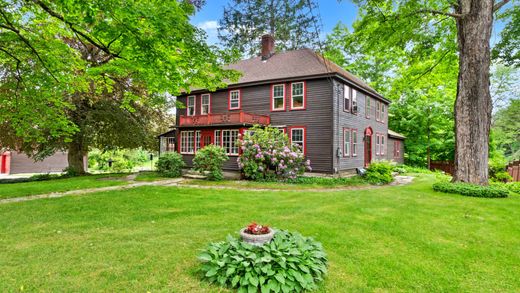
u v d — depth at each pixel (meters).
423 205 7.54
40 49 8.28
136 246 4.42
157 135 19.89
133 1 5.92
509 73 27.80
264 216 6.42
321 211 6.89
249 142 13.39
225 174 15.46
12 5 7.63
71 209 6.96
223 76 9.78
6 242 4.58
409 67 17.11
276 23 19.34
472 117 9.58
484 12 9.41
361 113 18.12
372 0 11.44
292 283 3.11
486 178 9.55
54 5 7.22
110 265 3.73
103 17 6.46
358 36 12.98
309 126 15.14
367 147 19.14
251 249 3.39
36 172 29.23
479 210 6.96
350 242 4.79
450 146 24.06
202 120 17.28
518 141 33.06
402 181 13.62
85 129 14.90
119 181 12.95
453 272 3.81
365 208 7.21
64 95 13.30
